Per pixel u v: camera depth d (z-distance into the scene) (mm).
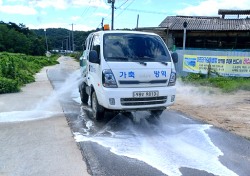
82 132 6453
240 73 15672
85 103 9875
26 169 4523
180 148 5477
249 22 22453
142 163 4770
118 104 6375
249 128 6891
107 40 6984
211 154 5203
